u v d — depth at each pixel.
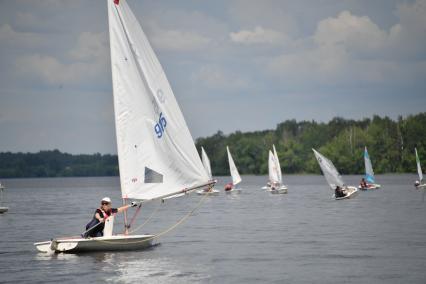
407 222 90.00
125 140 54.44
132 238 59.41
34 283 46.97
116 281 47.31
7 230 87.69
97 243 58.19
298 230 81.50
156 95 55.09
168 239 72.31
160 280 47.66
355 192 161.88
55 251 58.84
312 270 51.47
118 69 54.16
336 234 75.75
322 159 161.75
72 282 47.12
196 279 48.06
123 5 54.25
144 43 54.88
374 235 73.88
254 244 67.31
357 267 52.53
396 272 50.16
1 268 52.69
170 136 55.41
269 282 47.00
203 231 82.06
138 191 54.75
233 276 49.16
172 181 55.38
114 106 54.19
